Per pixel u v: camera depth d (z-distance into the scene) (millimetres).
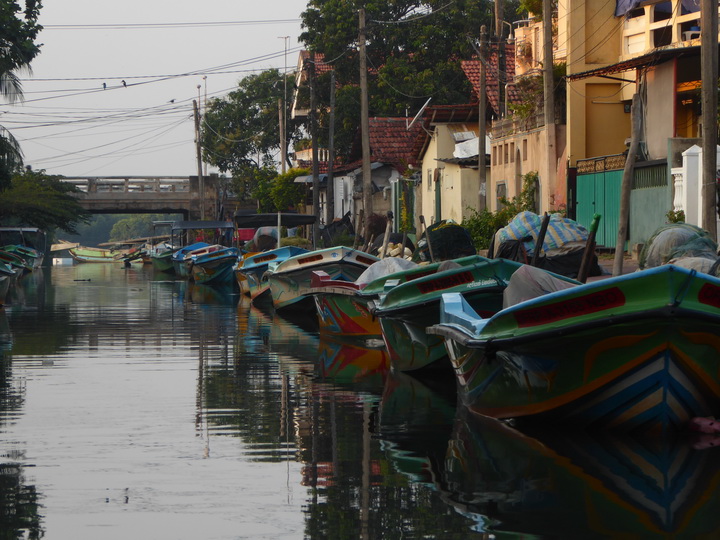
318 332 25312
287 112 84312
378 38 62188
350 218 58969
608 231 32156
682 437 11938
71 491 9844
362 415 13742
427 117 50656
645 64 29516
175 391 15812
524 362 12000
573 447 11492
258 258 36656
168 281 56656
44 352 21078
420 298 16656
